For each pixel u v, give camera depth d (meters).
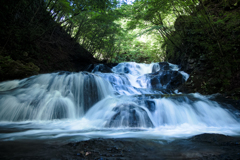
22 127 4.15
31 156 1.90
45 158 1.83
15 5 9.31
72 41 17.22
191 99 6.20
